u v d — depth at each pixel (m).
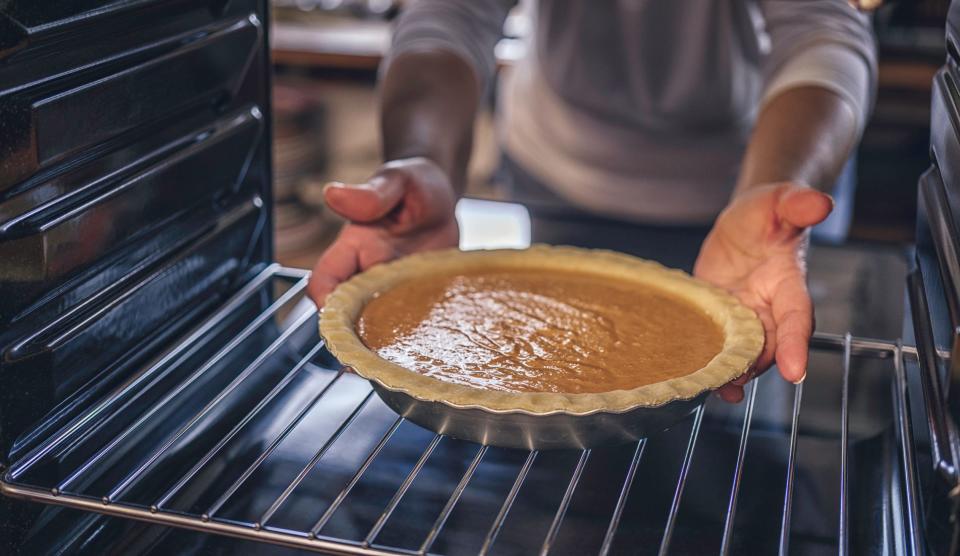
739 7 1.27
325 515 0.76
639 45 1.31
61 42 0.77
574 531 0.83
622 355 0.88
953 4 0.84
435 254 1.00
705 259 1.00
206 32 0.92
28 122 0.76
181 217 0.93
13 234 0.77
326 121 2.59
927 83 2.10
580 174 1.43
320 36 2.55
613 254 1.01
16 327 0.78
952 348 0.73
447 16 1.25
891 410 0.95
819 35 1.14
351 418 0.84
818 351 1.03
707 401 0.96
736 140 1.38
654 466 0.88
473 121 1.20
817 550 0.81
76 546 0.80
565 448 0.82
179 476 0.85
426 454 0.82
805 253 0.97
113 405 0.87
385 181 1.00
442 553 0.81
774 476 0.88
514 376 0.85
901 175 2.21
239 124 0.98
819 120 1.06
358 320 0.92
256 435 0.90
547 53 1.38
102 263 0.85
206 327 0.95
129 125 0.85
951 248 0.77
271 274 1.05
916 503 0.78
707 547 0.81
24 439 0.80
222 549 0.81
